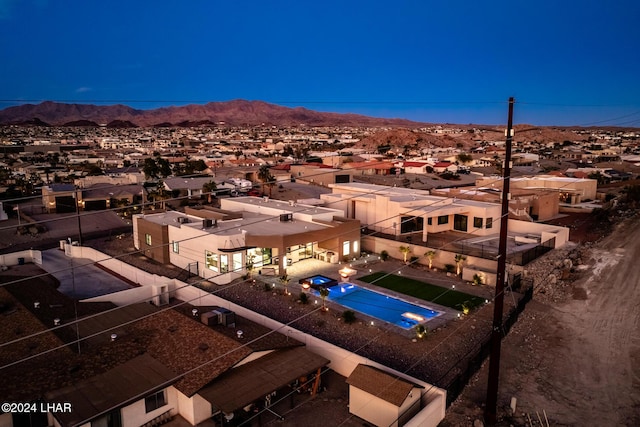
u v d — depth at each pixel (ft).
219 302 104.17
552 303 110.83
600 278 125.29
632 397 73.26
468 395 74.38
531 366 82.94
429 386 69.46
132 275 131.64
